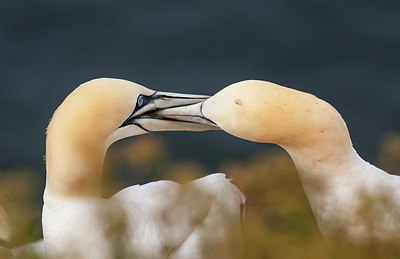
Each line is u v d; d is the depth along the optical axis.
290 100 12.89
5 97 39.88
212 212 9.47
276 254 8.37
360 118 37.53
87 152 13.71
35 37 43.16
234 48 42.00
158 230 12.31
